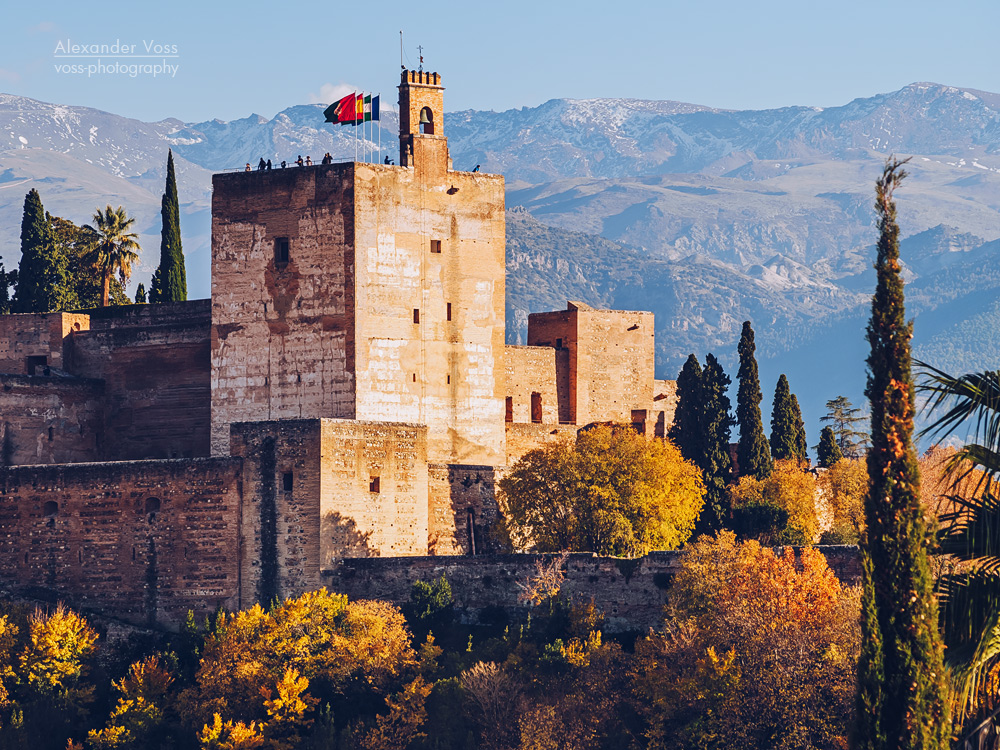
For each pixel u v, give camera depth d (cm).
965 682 11488
